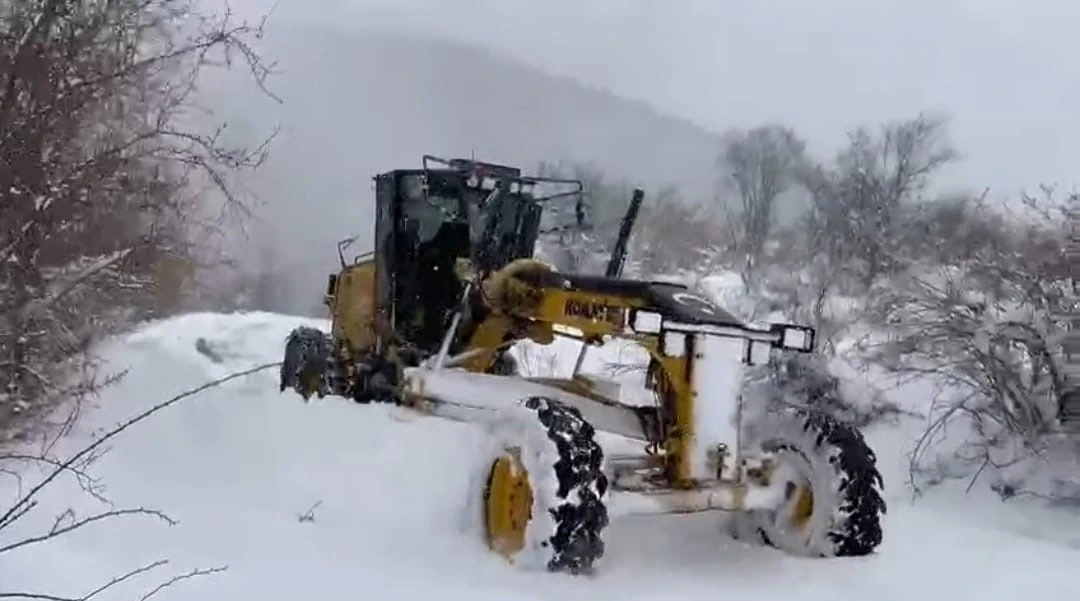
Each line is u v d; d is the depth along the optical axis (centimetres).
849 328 1059
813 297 1156
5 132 509
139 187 600
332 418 740
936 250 1028
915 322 850
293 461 682
